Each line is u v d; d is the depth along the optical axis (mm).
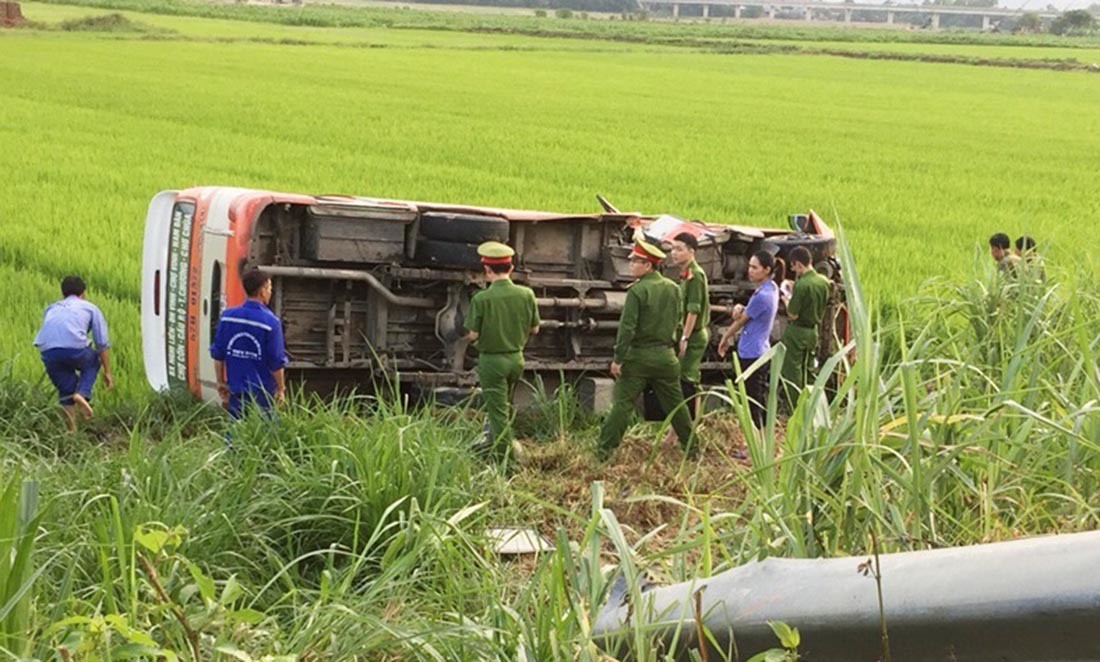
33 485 4715
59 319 10664
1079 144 45594
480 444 9625
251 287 9609
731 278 12852
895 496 5770
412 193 24719
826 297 11156
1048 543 3789
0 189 23766
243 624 5152
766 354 5668
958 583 3814
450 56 82562
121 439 10477
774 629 3912
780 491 5383
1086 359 6344
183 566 6090
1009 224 24578
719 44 110875
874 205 26781
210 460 7480
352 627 5355
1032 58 105438
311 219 10664
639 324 9875
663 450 10344
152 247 11680
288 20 115875
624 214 12141
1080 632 3551
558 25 131875
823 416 5516
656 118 48781
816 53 105062
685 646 4492
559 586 4969
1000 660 3701
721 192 27672
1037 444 6027
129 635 4371
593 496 5086
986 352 7859
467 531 7285
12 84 49781
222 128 37688
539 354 11836
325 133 37281
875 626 3916
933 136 46781
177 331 11359
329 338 10883
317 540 7320
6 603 4449
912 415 5344
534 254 11914
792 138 43438
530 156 33500
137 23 92938
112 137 34094
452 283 11156
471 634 5156
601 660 4504
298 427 8492
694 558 6762
